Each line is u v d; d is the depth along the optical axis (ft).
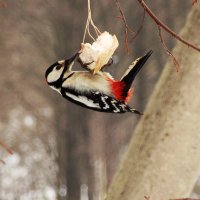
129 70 15.30
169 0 67.10
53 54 78.18
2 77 82.79
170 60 22.17
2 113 85.61
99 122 73.51
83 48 15.43
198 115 21.63
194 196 65.46
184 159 21.58
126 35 15.65
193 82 21.65
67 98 15.52
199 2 22.13
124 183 22.12
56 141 76.54
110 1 68.80
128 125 72.49
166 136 21.68
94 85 15.26
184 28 22.31
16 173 78.38
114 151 72.13
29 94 82.84
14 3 77.05
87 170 73.05
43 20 76.64
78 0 74.28
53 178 75.31
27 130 83.56
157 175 21.62
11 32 79.36
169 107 21.79
